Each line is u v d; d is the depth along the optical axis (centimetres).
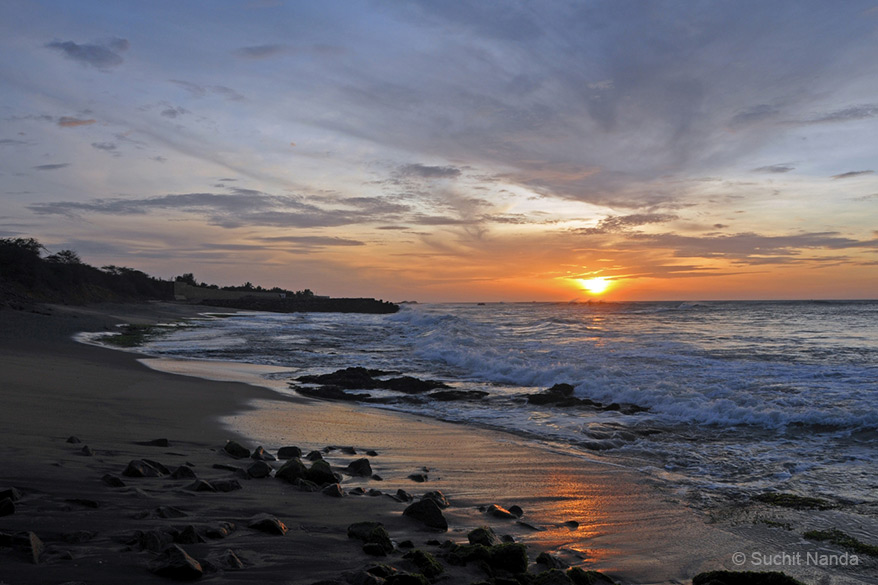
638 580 421
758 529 554
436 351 2356
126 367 1628
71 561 303
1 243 5316
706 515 594
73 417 823
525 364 1864
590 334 3241
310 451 794
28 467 493
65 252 6819
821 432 1016
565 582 360
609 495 658
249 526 412
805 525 568
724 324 4031
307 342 3116
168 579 298
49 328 2717
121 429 791
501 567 384
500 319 5200
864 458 851
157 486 494
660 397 1293
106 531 356
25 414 791
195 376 1612
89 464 541
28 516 364
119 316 4691
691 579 429
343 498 538
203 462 636
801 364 1770
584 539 507
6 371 1188
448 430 1041
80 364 1532
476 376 1823
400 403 1376
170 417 952
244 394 1330
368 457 792
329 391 1460
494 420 1163
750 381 1438
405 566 364
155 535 343
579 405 1310
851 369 1600
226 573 321
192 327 4234
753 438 987
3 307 3328
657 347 2403
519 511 572
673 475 759
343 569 349
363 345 2989
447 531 477
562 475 739
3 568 282
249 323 5144
